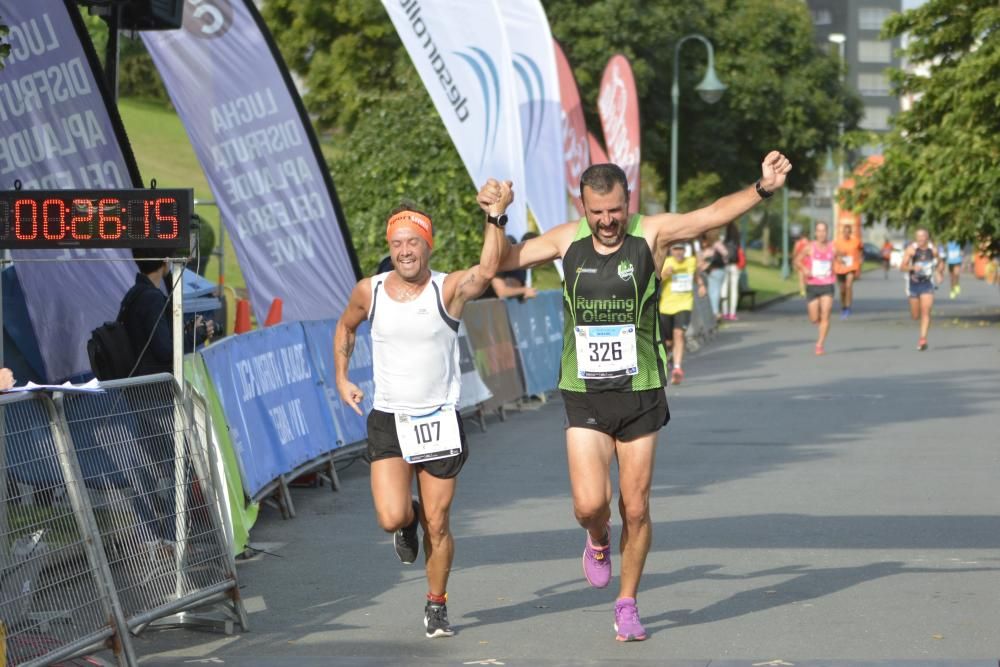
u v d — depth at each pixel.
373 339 9.94
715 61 72.00
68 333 15.47
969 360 33.56
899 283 101.56
